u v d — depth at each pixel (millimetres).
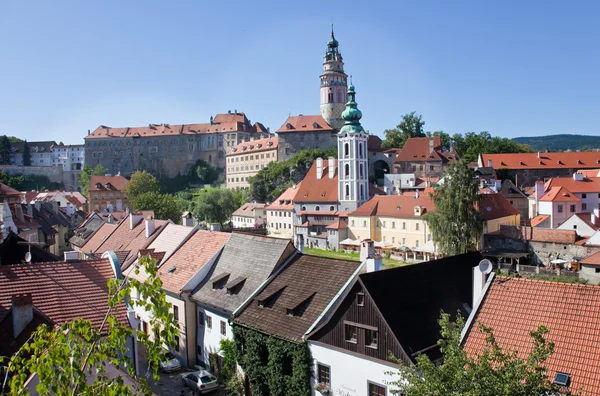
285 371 34031
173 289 45500
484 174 158250
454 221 80562
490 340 18922
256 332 35844
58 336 13797
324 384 31859
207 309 42562
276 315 36031
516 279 26969
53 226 100375
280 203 158875
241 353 37469
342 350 30672
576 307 24203
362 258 37750
